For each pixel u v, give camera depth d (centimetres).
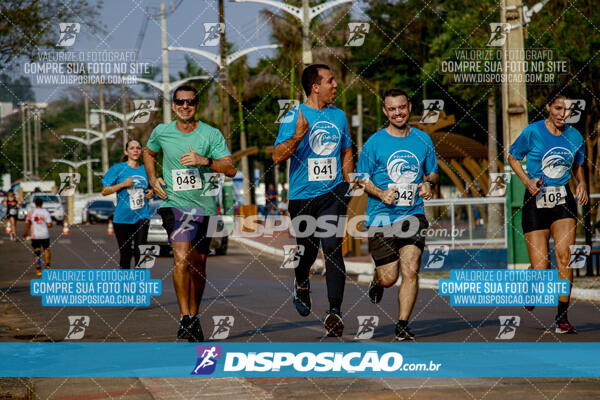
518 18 1695
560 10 2691
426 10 4828
